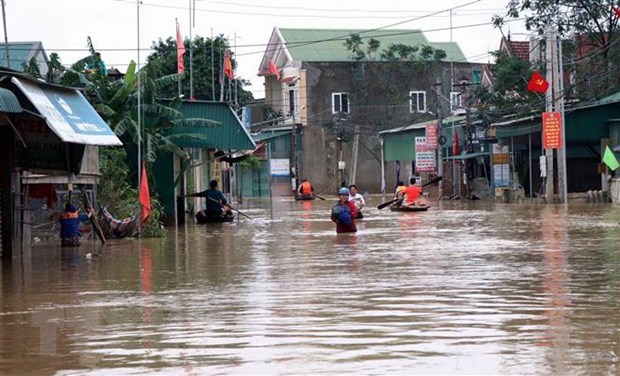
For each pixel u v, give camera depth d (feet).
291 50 370.73
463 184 286.66
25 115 94.94
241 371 42.11
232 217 176.14
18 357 46.42
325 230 142.82
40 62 213.87
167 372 42.29
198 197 189.57
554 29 228.84
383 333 50.49
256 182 355.77
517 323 53.01
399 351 45.55
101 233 120.88
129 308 62.08
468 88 362.94
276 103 385.09
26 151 103.71
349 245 110.63
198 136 161.17
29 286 76.02
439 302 61.52
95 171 119.44
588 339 47.91
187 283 75.77
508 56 271.28
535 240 112.27
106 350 47.60
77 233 117.50
